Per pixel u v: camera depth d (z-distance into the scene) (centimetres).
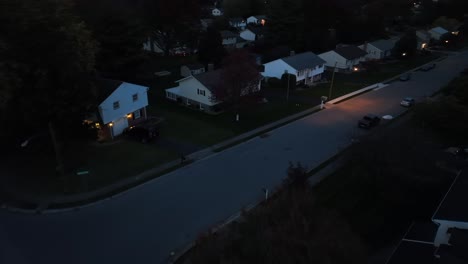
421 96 4772
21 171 2666
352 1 8475
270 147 3200
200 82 3984
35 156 2884
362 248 1748
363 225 2277
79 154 2933
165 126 3588
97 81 3222
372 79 5694
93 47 3234
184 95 4253
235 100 3647
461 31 8988
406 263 1789
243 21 9969
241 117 3912
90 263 1816
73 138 3077
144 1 6072
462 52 7794
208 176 2680
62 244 1941
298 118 3934
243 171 2764
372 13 8856
